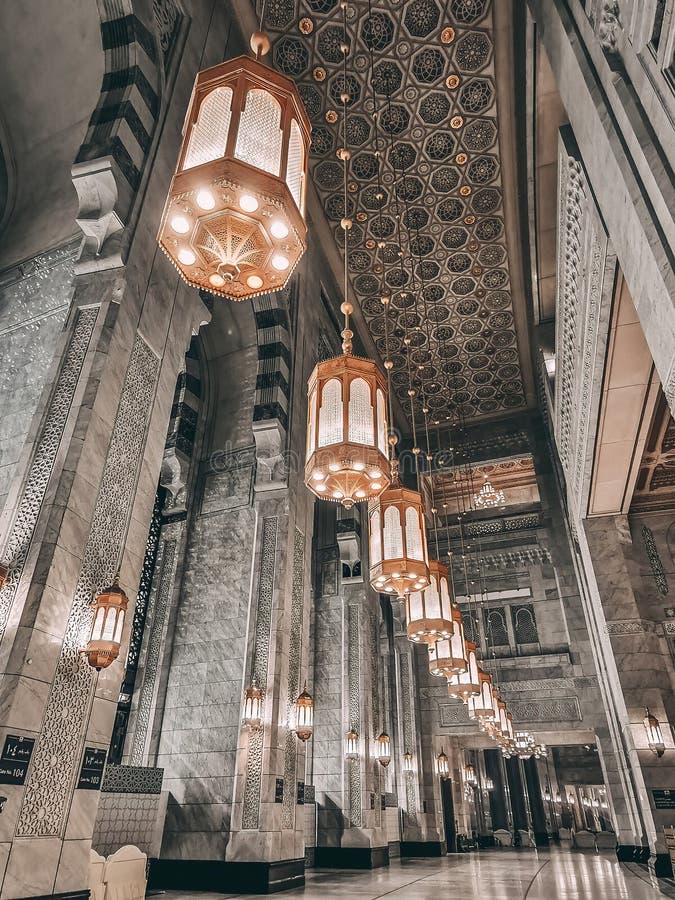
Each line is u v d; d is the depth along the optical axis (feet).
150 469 19.22
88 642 15.23
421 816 50.93
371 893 23.99
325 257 43.83
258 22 31.53
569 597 52.19
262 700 27.40
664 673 32.48
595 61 14.87
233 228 9.00
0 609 14.26
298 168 10.18
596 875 31.45
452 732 52.39
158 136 21.79
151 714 30.30
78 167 19.15
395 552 16.31
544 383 47.39
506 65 33.27
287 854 25.75
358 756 38.19
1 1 24.47
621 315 21.56
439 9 31.86
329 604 43.98
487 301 48.01
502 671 51.34
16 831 12.57
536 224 38.88
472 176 39.37
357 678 40.37
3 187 24.91
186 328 22.47
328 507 48.34
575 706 48.14
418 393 58.08
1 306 22.72
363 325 49.83
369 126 36.81
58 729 14.16
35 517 15.37
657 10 10.85
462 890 24.95
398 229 42.37
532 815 83.61
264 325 35.37
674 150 11.12
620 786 44.60
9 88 25.05
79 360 17.87
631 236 13.99
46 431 16.90
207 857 25.61
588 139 16.05
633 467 31.35
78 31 23.72
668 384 13.24
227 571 32.76
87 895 14.03
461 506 63.93
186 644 31.60
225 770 27.48
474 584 56.95
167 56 24.09
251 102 9.84
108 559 16.88
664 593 34.22
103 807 23.91
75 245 22.26
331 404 13.07
